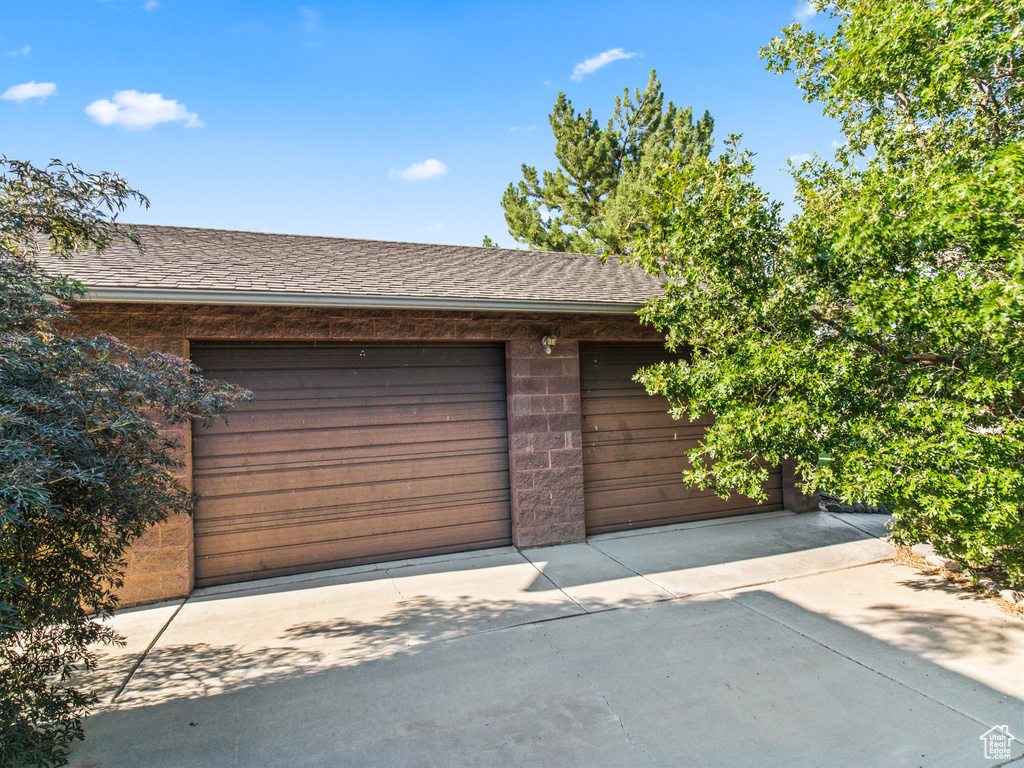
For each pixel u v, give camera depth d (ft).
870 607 14.49
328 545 18.31
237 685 11.16
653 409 22.94
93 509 8.70
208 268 18.10
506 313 20.16
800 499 24.23
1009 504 11.07
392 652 12.51
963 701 10.05
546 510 20.47
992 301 10.57
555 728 9.53
